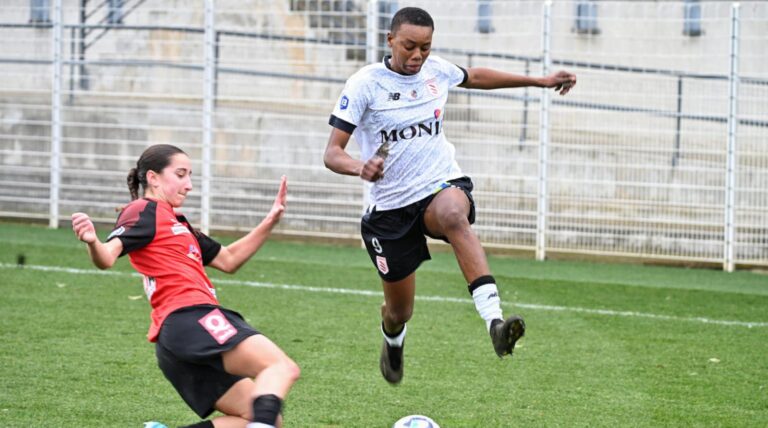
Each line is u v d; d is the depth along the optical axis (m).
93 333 26.52
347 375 23.27
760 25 50.44
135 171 16.28
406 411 20.52
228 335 14.48
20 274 34.84
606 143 43.62
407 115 18.58
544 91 42.41
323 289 34.34
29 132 49.12
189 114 46.81
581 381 23.27
